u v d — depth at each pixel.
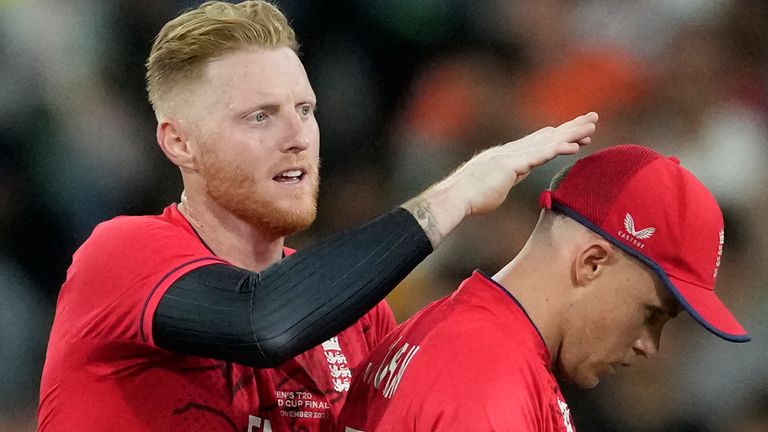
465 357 6.71
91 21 18.20
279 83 7.96
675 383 16.03
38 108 17.67
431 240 7.25
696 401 15.96
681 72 18.53
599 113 18.36
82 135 17.67
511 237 16.42
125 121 17.97
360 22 19.11
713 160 17.86
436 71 19.03
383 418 6.96
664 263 7.11
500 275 7.44
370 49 19.16
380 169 18.62
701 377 16.00
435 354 6.83
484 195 7.41
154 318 7.27
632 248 7.09
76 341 7.85
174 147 8.25
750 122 18.28
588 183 7.27
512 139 18.27
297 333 6.97
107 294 7.61
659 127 18.23
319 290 7.02
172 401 7.86
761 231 17.36
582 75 18.56
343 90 18.89
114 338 7.65
